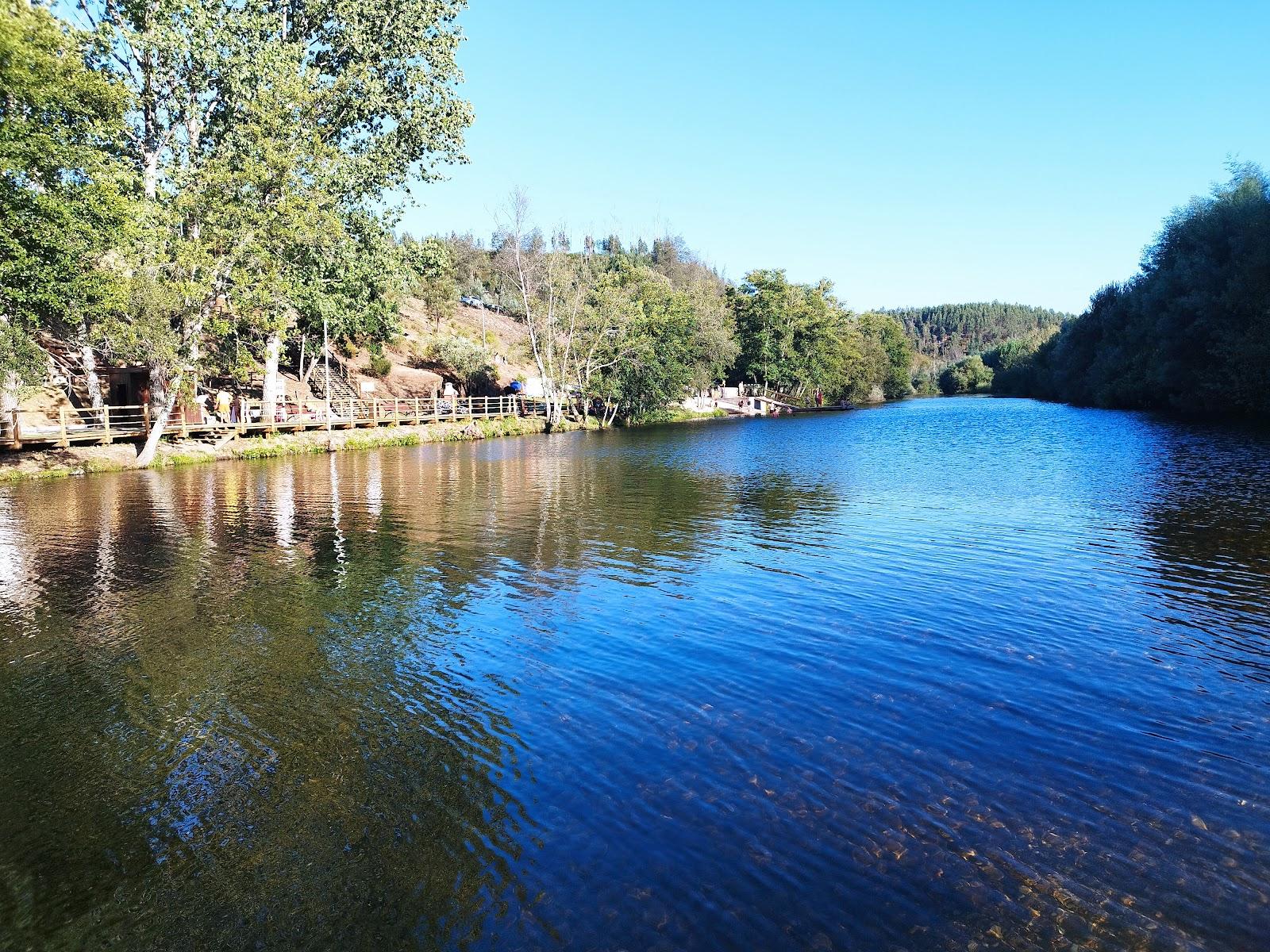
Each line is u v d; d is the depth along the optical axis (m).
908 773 7.04
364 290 41.00
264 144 30.72
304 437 39.16
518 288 74.44
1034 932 5.07
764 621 11.23
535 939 5.16
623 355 58.47
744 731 7.90
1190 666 9.29
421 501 22.45
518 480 26.97
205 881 5.93
